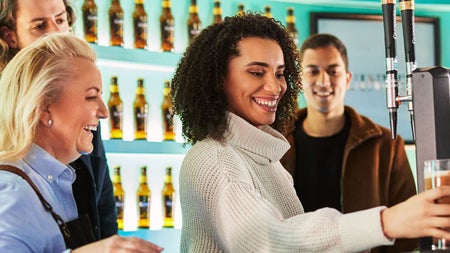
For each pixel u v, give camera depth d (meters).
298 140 3.34
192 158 1.88
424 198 1.41
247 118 1.96
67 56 1.78
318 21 4.38
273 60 1.94
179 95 2.04
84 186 2.33
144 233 3.90
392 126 1.91
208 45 1.99
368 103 4.47
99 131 2.51
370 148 3.28
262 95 1.93
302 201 3.28
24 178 1.69
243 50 1.93
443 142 1.67
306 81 3.34
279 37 2.08
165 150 3.74
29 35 2.46
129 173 3.90
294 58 2.14
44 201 1.69
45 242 1.66
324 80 3.30
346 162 3.25
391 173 3.31
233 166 1.82
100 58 3.60
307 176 3.29
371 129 3.28
